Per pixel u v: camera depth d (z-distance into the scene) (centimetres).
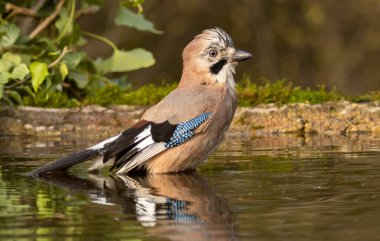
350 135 1265
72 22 1388
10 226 707
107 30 2452
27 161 1080
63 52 1237
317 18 2514
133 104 1368
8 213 758
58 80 1320
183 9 2575
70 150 1172
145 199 820
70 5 1410
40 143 1261
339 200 782
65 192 871
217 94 1064
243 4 2566
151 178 982
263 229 681
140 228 694
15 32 1322
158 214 746
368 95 1350
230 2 2584
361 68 2505
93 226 704
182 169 1031
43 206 789
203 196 823
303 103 1326
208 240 654
